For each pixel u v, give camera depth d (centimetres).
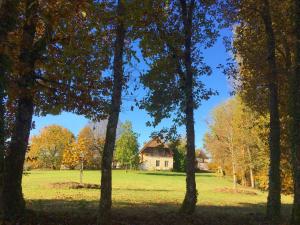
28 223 1361
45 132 10050
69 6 1362
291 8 1738
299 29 1524
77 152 4234
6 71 1242
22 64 1345
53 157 10056
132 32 1572
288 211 2383
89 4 1366
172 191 4006
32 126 1572
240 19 1952
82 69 1574
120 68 1421
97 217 1395
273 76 1802
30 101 1489
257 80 2062
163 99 1822
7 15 1213
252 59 2031
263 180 4100
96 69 1603
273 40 1812
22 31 1409
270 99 1803
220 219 1706
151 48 1669
